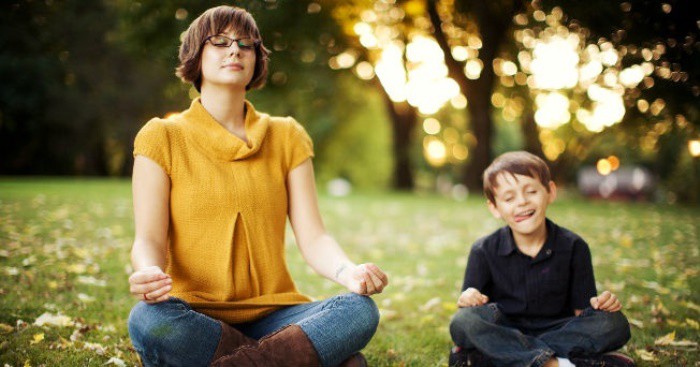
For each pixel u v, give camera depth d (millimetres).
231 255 2100
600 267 5023
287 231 7309
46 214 7457
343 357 1938
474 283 2586
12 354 2488
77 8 19078
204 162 2146
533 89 16125
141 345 1859
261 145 2275
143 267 1927
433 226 8109
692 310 3518
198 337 1835
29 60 16562
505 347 2365
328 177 28656
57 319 2979
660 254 5711
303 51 12852
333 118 24000
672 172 16875
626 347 2764
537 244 2529
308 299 2258
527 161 2500
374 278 2020
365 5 12984
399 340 2961
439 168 40125
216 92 2230
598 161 25156
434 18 13938
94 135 23031
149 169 2107
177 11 11477
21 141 22125
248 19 2244
